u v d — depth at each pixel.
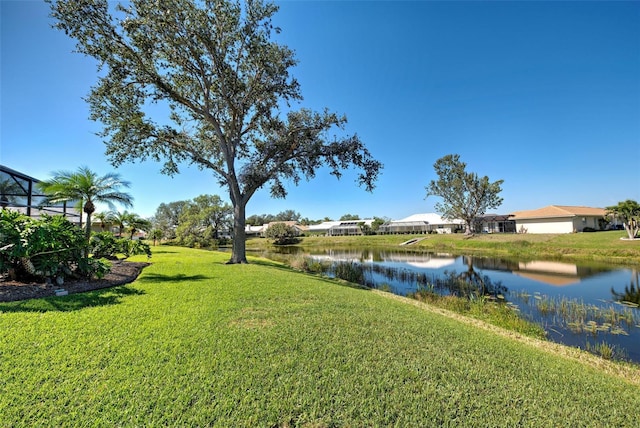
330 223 69.69
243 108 13.66
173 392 2.59
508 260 21.28
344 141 14.45
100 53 10.61
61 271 6.54
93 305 5.09
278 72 13.40
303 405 2.54
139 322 4.30
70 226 7.21
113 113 11.77
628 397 3.20
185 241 38.50
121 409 2.33
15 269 6.20
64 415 2.22
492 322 7.27
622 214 22.84
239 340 3.81
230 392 2.65
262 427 2.25
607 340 6.40
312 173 15.50
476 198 36.97
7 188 13.27
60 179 10.59
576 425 2.56
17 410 2.23
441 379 3.15
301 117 14.72
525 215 37.12
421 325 5.11
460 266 18.98
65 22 10.02
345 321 4.94
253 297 6.28
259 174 14.41
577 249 22.27
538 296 10.68
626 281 13.26
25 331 3.67
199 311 5.02
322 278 11.73
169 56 11.83
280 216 104.62
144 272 9.48
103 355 3.18
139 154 13.38
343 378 3.02
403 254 28.02
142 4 10.37
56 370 2.82
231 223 46.78
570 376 3.60
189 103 12.97
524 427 2.48
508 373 3.45
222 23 11.62
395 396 2.77
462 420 2.49
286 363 3.25
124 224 25.39
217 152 16.00
